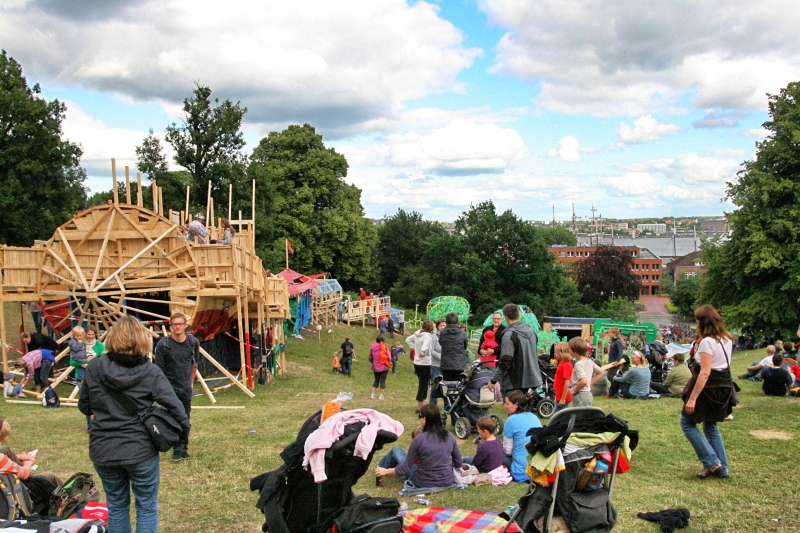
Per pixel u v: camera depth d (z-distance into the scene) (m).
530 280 69.81
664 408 12.55
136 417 5.13
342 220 59.62
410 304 79.50
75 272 18.00
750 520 6.43
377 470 8.32
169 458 9.64
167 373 9.01
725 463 7.83
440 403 17.12
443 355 11.95
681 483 7.76
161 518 6.95
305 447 4.96
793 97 40.81
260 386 20.23
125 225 18.00
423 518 6.52
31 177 35.03
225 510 7.22
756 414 11.13
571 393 9.99
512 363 10.48
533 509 5.02
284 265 56.72
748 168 42.03
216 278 18.19
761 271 40.00
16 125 34.25
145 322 17.94
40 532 5.49
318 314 44.38
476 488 7.96
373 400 18.25
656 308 135.00
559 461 4.87
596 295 95.88
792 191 38.53
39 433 11.66
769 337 41.44
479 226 71.25
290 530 5.17
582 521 5.01
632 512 6.72
